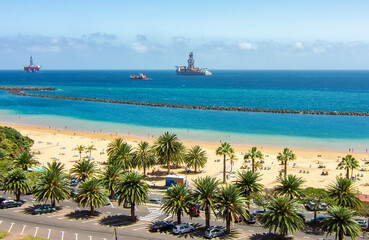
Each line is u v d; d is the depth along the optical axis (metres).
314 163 117.31
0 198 79.19
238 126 186.00
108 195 83.50
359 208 68.88
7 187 74.88
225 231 63.00
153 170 106.25
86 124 192.88
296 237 61.06
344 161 94.81
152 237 60.09
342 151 135.25
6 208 74.00
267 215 60.72
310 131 172.62
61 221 66.81
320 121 199.62
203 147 140.25
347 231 59.97
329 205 63.75
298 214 67.94
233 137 159.88
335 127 182.25
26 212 71.81
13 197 81.94
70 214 71.00
